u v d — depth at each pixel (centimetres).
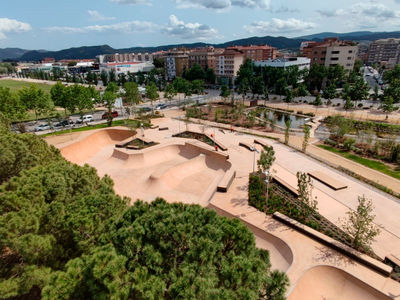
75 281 948
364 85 7469
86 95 6112
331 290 1625
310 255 1848
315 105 7462
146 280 962
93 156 4266
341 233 2066
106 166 3769
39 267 1190
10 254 1285
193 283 899
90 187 1662
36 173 1644
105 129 4881
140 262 1038
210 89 11250
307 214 2245
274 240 2030
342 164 3600
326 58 10225
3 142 1948
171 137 4759
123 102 8344
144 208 1246
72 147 4100
